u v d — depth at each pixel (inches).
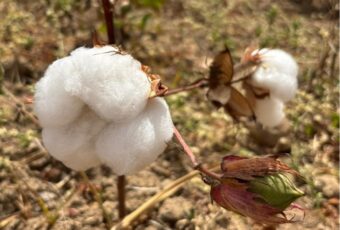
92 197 21.4
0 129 23.1
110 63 13.7
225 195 14.8
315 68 29.2
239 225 21.0
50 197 21.4
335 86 28.2
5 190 21.1
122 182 19.1
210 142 24.4
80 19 29.9
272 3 35.1
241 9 33.9
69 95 13.9
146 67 14.5
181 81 27.2
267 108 20.4
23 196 21.1
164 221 20.9
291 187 14.6
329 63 29.8
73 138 14.4
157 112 14.3
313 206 22.0
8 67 26.3
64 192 21.7
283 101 20.5
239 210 14.8
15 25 29.0
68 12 30.1
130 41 29.5
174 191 21.0
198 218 21.2
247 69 19.9
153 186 22.1
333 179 23.4
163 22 31.6
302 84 28.5
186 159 23.3
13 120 23.9
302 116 26.1
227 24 32.3
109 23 18.0
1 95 24.9
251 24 32.6
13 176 21.6
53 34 28.8
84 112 14.4
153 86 14.2
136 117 14.1
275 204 14.6
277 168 14.8
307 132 25.5
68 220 20.5
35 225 20.2
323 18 33.9
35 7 30.4
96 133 14.3
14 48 27.3
